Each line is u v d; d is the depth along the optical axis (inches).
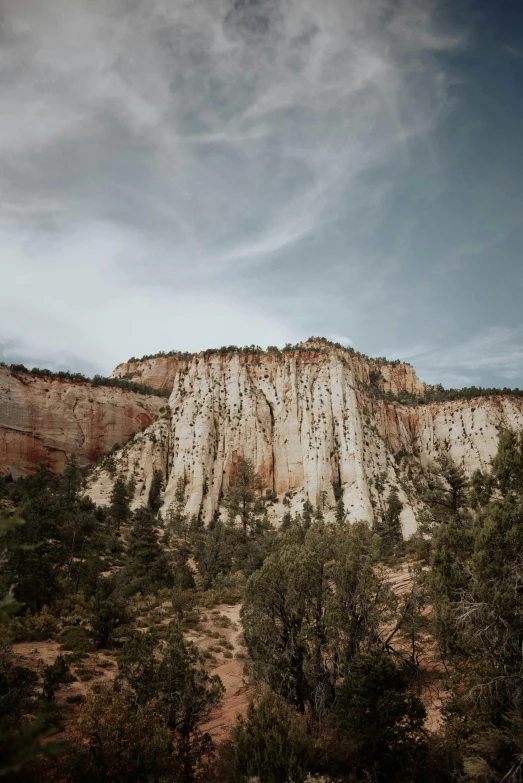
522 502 718.5
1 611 251.4
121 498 3526.1
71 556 2196.1
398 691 678.5
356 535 944.9
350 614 838.5
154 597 1899.6
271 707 650.8
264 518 4163.4
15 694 772.6
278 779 551.2
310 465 4872.0
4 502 2856.8
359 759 605.3
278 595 880.3
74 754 510.3
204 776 614.9
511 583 681.0
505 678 620.1
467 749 580.1
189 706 681.6
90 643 1226.0
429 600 882.8
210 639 1406.3
